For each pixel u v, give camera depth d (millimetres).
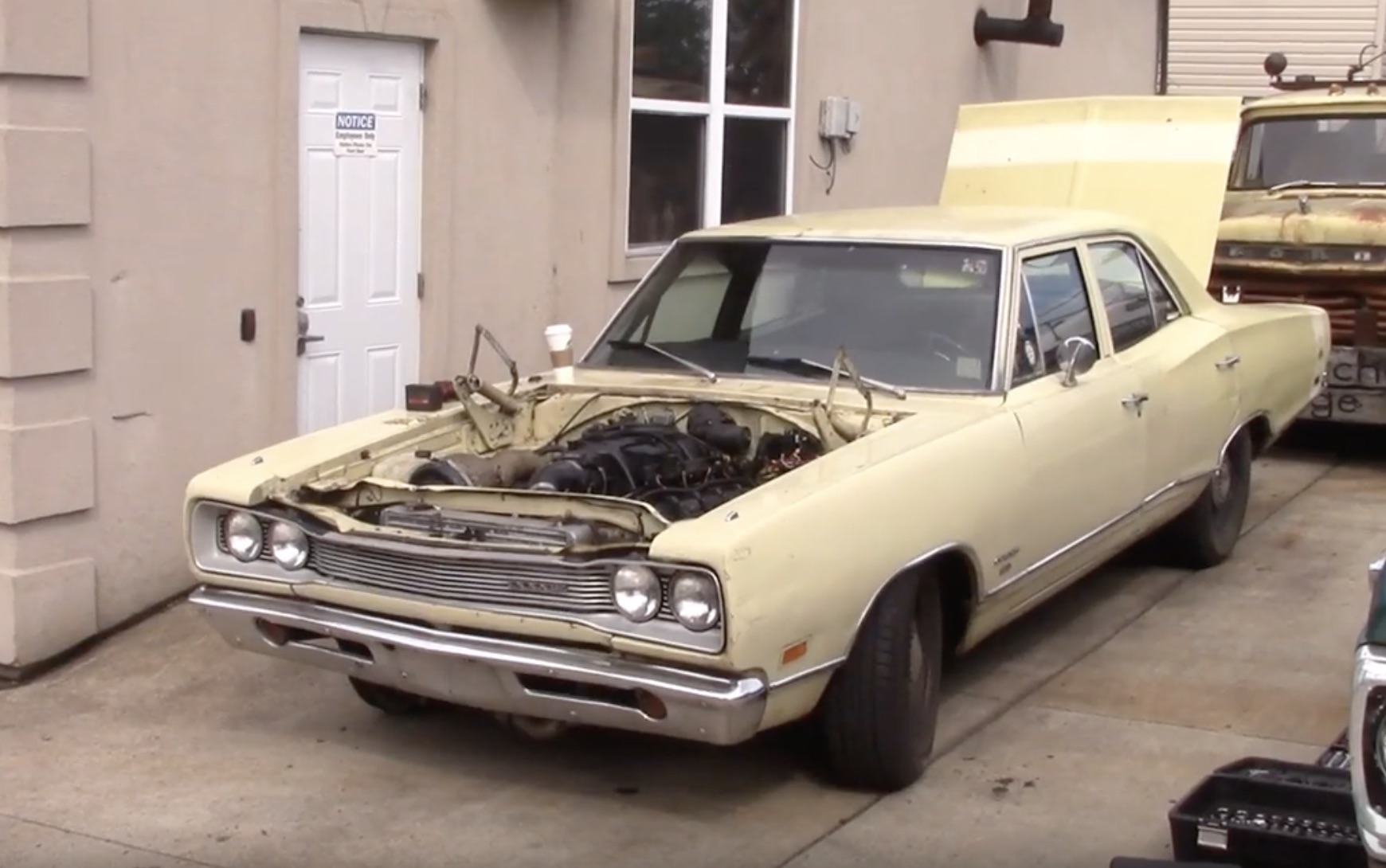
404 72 8070
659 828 5188
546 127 8859
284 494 5441
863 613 5078
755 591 4652
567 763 5723
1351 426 11312
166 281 7012
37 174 6402
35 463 6504
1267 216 9984
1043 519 5961
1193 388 7113
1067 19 14344
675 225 10055
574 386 6328
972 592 5672
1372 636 3346
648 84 9664
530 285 8867
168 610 7180
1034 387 6094
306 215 7668
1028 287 6289
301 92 7582
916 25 12016
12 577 6477
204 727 6051
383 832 5156
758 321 6453
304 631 5406
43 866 4926
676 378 6363
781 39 10688
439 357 8305
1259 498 9414
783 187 10844
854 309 6316
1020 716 6102
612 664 4793
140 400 6949
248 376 7406
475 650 4953
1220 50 19656
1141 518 6848
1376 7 18828
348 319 7922
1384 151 10430
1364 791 3320
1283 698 6262
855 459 5238
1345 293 9820
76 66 6512
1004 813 5273
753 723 4758
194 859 4973
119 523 6914
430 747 5867
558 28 8867
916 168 12227
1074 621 7188
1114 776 5559
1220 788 4344
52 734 5980
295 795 5445
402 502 5355
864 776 5387
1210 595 7551
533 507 5113
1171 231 8773
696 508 5270
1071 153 9172
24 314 6395
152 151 6898
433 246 8234
